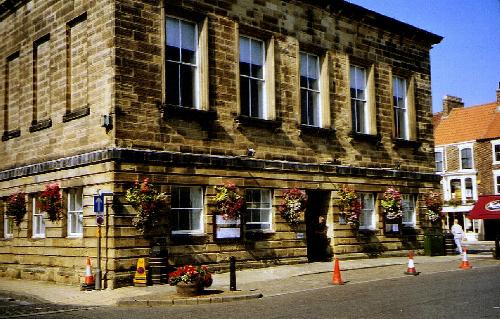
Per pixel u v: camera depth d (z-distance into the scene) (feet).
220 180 59.82
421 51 90.17
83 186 54.85
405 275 57.52
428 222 85.97
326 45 74.28
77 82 58.34
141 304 42.09
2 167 70.59
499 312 33.58
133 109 53.62
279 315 34.83
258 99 66.54
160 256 52.60
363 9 77.87
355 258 73.20
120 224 51.29
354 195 72.43
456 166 159.22
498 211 80.79
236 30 63.52
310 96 72.69
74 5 59.16
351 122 76.13
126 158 52.03
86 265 52.08
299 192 66.03
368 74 80.43
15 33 69.87
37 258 61.31
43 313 39.32
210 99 60.23
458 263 71.20
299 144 69.05
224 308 39.17
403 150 84.12
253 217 63.93
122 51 53.42
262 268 62.18
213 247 58.34
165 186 55.01
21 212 64.69
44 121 62.59
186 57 59.77
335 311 35.65
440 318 31.96
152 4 56.24
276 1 68.59
